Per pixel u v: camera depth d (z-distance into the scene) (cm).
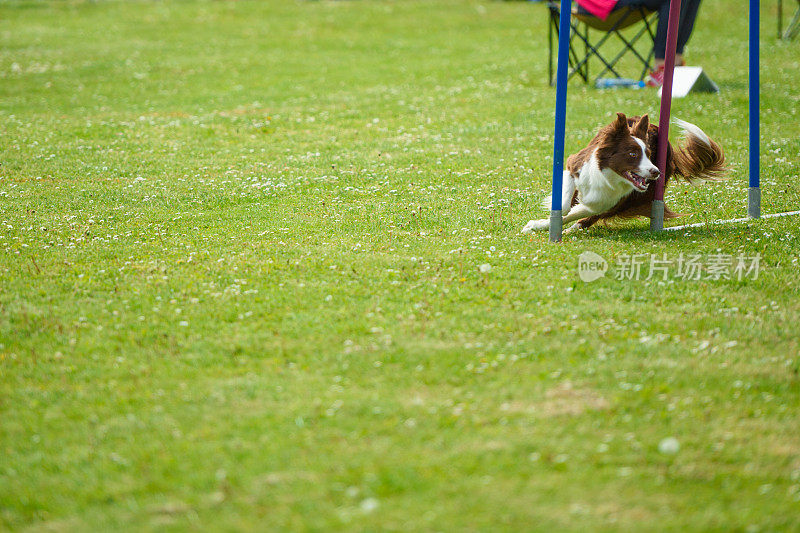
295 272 1179
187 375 870
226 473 684
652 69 2959
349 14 4916
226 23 4681
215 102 2788
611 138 1294
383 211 1535
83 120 2505
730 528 603
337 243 1331
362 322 993
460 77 3177
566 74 1262
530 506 633
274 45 4034
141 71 3356
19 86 3059
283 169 1905
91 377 869
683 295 1084
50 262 1227
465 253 1262
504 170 1866
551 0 3031
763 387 823
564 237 1364
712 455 700
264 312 1031
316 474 680
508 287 1111
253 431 752
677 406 786
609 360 886
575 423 756
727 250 1252
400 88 2986
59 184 1764
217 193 1681
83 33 4319
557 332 965
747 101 2548
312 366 884
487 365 874
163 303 1065
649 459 694
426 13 4944
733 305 1045
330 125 2422
